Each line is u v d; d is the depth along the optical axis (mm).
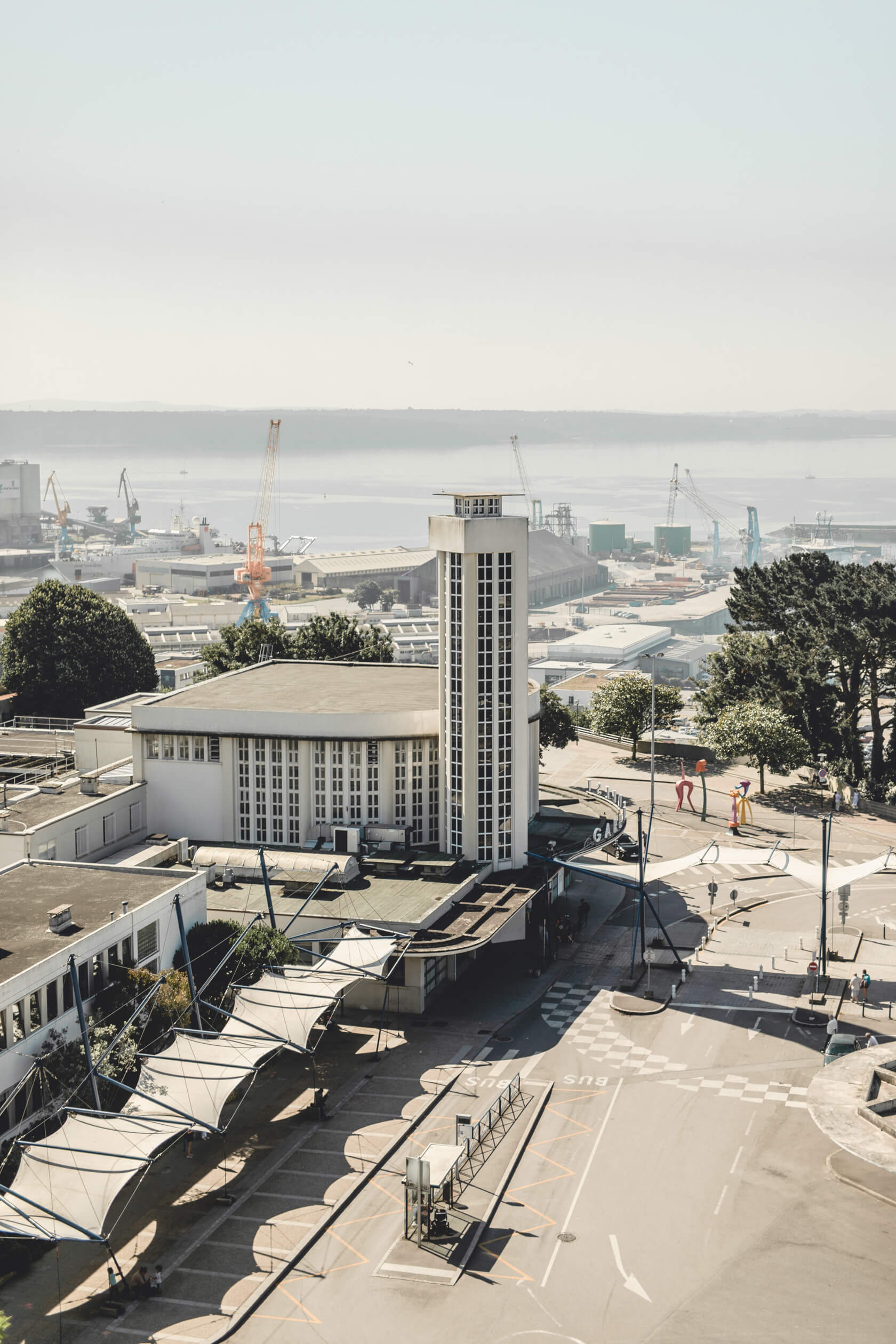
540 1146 88312
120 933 93375
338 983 96375
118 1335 67938
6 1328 64375
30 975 82562
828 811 178875
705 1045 104500
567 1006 113625
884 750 199250
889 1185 82000
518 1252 75438
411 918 111375
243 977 98750
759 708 182750
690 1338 67125
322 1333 68188
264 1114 93188
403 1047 105125
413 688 147125
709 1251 75188
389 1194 82062
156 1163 85938
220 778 132250
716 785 193500
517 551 123312
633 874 124938
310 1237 76562
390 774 129500
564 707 195875
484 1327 68375
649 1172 84500
